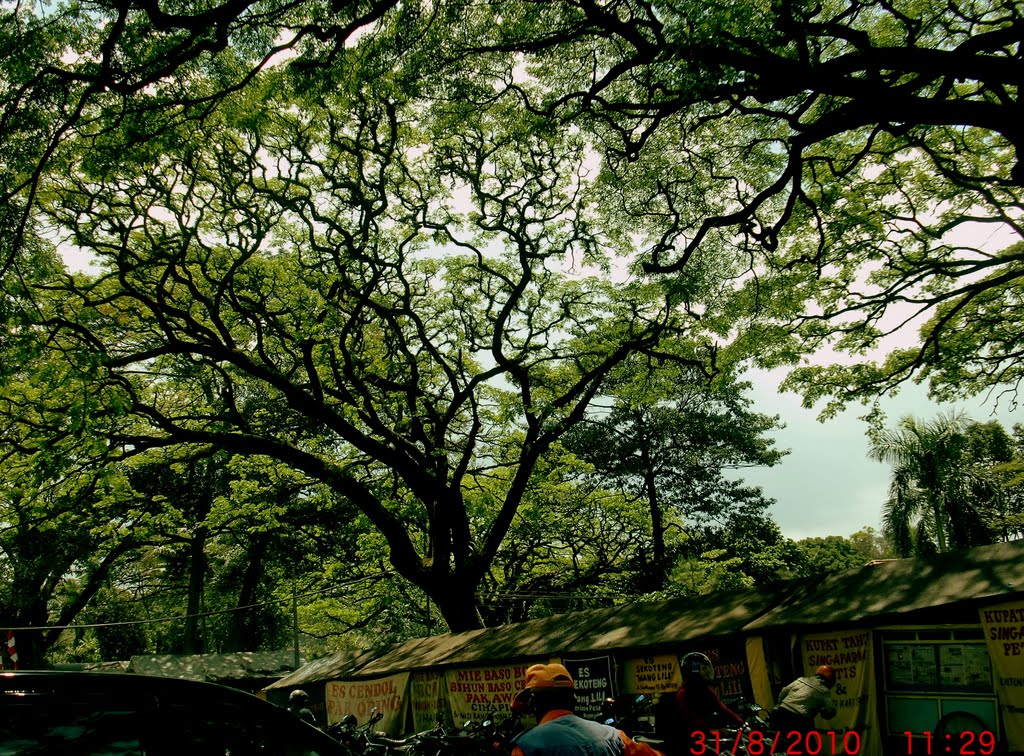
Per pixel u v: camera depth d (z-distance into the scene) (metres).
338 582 33.53
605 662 14.35
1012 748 10.01
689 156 20.05
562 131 18.25
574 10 15.34
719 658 13.05
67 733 4.96
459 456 29.86
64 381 19.19
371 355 25.69
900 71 13.50
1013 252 23.02
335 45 14.88
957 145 21.80
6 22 13.47
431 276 26.69
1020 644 10.06
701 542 47.31
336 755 5.82
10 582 38.62
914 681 11.21
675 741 8.71
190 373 25.62
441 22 15.91
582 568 40.81
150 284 23.30
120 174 21.06
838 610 11.82
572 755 4.12
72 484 23.53
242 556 47.47
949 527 40.75
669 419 46.06
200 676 33.25
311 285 24.23
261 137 22.31
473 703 17.03
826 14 16.31
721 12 12.33
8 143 13.84
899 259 23.73
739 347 22.88
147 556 49.56
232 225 23.28
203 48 13.30
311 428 32.38
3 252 14.86
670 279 20.86
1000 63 12.05
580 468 28.69
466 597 23.20
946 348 24.84
